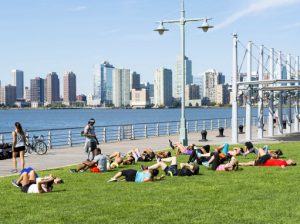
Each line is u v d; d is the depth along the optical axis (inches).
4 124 5088.6
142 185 614.2
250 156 982.4
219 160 761.6
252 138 1633.9
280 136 1748.3
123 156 986.7
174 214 446.6
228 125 2763.3
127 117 7470.5
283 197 527.8
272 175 695.1
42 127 4151.1
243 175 698.8
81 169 753.6
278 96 1902.1
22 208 478.9
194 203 497.0
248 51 1530.5
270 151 954.7
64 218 434.0
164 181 646.5
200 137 1657.2
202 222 416.5
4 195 550.0
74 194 552.1
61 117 7741.1
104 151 1142.3
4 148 995.9
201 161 823.1
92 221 422.6
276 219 427.8
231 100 1505.9
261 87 1569.9
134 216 440.5
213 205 486.6
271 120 1749.5
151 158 892.6
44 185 565.0
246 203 495.8
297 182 629.9
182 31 1186.0
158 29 1186.6
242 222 418.0
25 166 864.3
